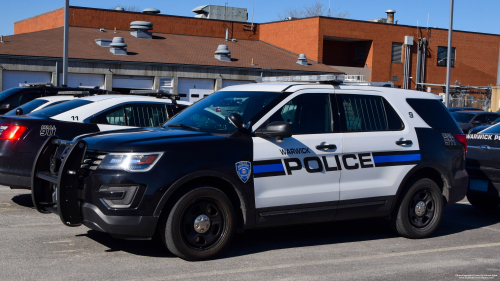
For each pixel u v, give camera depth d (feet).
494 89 107.96
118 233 16.26
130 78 105.09
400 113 21.36
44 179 17.99
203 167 16.94
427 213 21.88
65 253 17.88
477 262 18.35
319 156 19.08
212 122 18.98
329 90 20.07
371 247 20.10
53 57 95.76
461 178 22.58
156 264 16.90
